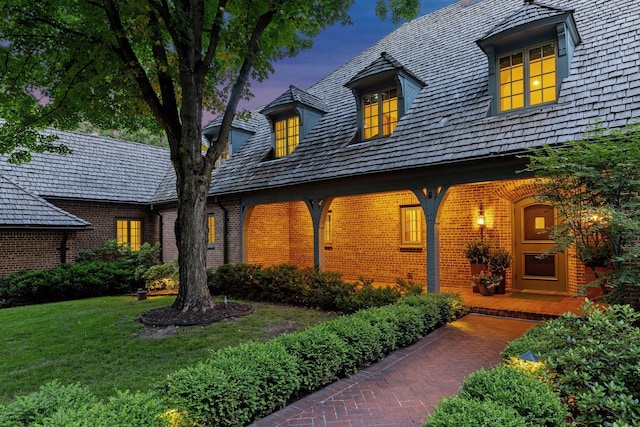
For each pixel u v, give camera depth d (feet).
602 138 16.92
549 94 23.80
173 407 9.55
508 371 10.10
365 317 18.04
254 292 31.73
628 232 15.64
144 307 28.73
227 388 10.60
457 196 33.63
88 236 48.34
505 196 30.48
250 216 40.42
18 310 29.84
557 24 23.25
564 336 11.07
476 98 26.99
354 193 30.07
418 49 38.47
